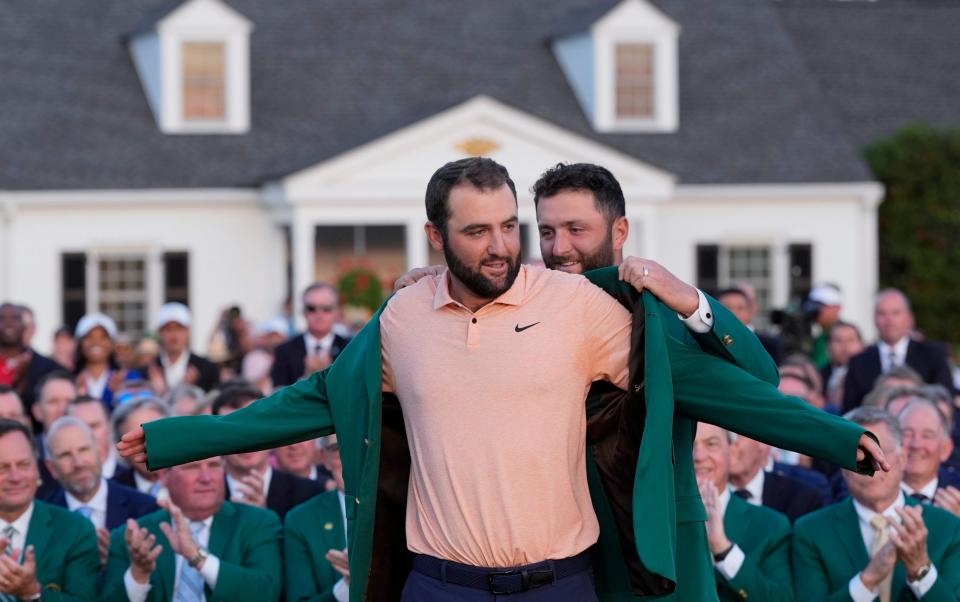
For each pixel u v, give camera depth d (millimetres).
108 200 41281
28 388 19984
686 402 8391
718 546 11062
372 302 39188
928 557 11016
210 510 12008
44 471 15047
